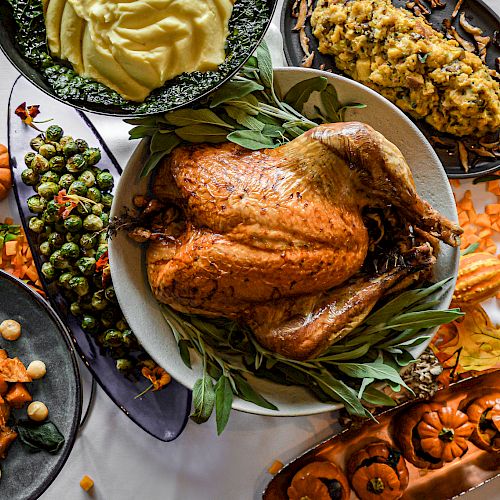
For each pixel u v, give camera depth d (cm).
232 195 84
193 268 85
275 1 87
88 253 99
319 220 84
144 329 91
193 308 88
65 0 84
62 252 98
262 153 88
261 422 105
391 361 92
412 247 91
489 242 108
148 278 91
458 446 102
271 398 92
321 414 105
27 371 98
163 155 89
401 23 100
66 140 100
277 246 83
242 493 105
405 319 90
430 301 92
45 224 100
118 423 104
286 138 92
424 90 100
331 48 103
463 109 100
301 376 92
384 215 91
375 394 92
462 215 107
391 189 86
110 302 99
